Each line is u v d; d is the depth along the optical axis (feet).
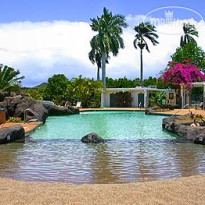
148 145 42.93
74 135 53.57
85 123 75.31
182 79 92.17
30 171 29.07
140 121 80.89
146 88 140.77
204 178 24.14
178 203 18.67
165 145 42.93
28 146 41.96
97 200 19.02
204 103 110.83
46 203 18.58
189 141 46.39
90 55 170.71
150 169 29.81
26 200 19.07
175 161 33.12
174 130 55.01
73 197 19.53
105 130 61.26
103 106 145.07
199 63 158.51
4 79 104.88
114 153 37.24
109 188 21.42
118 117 94.38
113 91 148.46
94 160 33.60
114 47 163.22
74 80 141.79
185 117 67.00
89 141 45.27
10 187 21.90
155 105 125.90
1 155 36.09
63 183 23.31
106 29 162.71
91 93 139.03
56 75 151.43
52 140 47.14
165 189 21.09
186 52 158.71
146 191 20.68
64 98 144.46
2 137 43.83
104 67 162.81
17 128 46.60
